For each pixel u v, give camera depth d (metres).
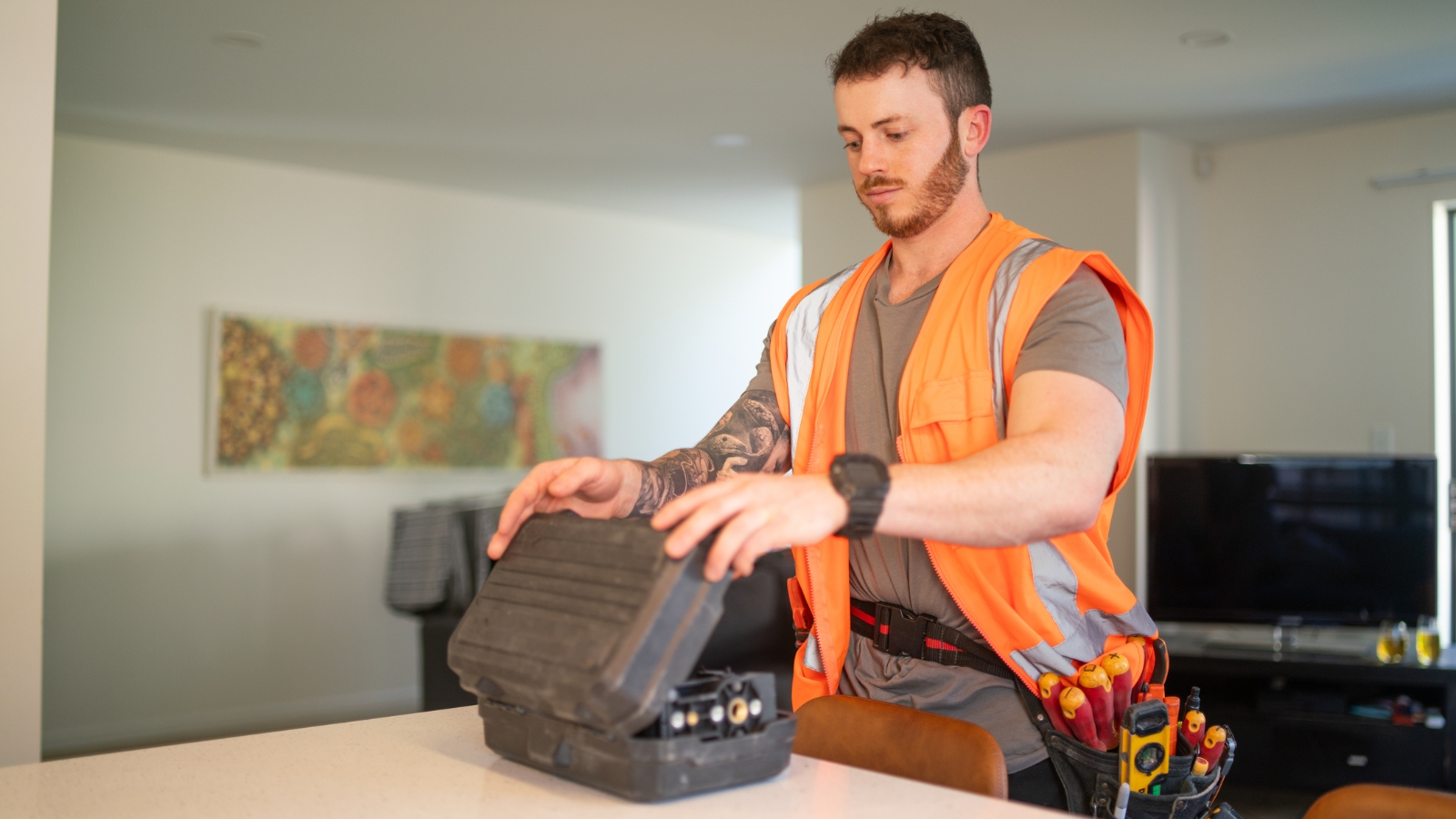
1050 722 1.14
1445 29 3.50
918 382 1.15
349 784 0.86
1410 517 4.09
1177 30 3.50
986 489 0.86
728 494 0.79
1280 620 4.16
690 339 6.77
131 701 4.81
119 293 4.81
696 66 3.83
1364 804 0.95
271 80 3.98
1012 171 5.01
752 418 1.33
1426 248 4.46
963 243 1.19
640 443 6.53
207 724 4.97
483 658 0.89
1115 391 1.01
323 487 5.34
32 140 2.46
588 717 0.80
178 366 4.95
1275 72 3.92
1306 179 4.76
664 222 6.65
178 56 3.73
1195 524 4.23
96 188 4.75
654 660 0.78
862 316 1.28
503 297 5.98
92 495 4.73
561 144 4.87
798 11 3.33
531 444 6.06
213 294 5.04
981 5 3.28
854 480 0.81
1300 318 4.77
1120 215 4.67
